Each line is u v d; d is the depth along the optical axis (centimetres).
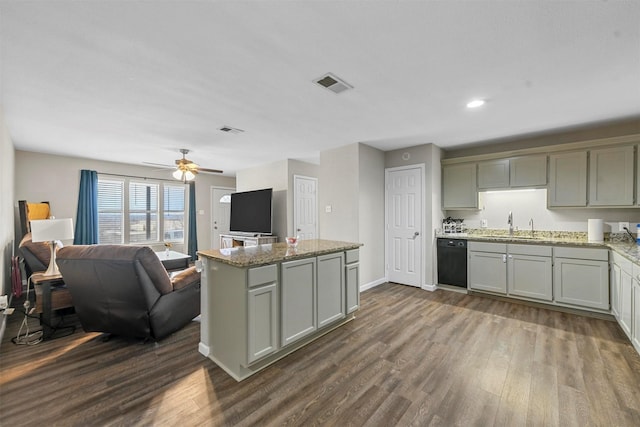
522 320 308
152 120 312
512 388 190
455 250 414
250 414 167
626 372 206
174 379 203
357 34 165
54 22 151
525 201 404
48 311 269
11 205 391
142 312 242
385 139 401
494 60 194
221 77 216
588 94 248
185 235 688
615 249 278
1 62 191
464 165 429
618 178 318
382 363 223
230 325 213
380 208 468
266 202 541
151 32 161
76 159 518
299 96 252
